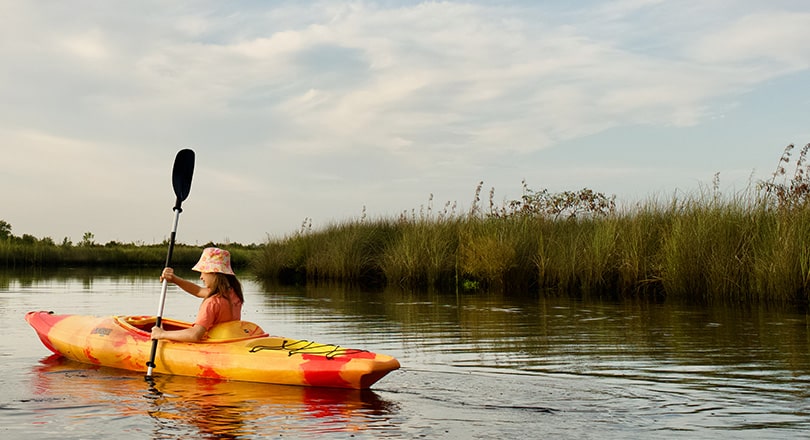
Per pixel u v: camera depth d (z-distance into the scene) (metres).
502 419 4.82
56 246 35.12
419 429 4.58
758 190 13.83
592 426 4.64
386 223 22.50
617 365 6.81
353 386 5.73
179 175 7.87
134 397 5.51
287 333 9.25
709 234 13.62
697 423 4.70
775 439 4.32
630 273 14.59
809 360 7.01
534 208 18.52
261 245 26.56
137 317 7.42
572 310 11.89
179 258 36.19
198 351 6.34
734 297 12.98
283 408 5.14
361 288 18.12
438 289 17.30
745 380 6.06
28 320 7.91
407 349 7.87
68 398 5.47
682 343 8.16
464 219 19.17
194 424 4.71
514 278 16.70
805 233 12.42
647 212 15.45
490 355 7.45
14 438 4.36
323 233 23.59
